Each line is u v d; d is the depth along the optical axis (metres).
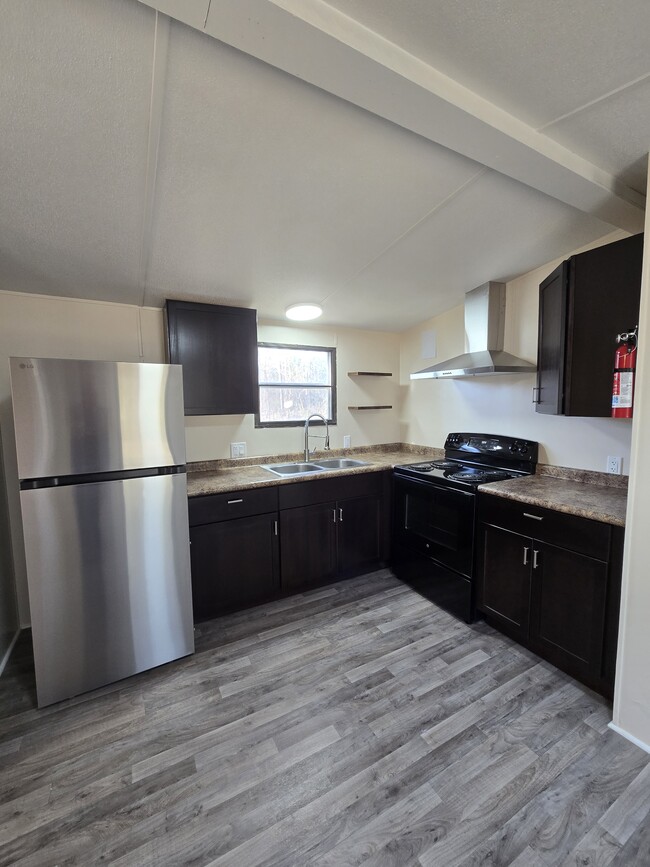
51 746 1.58
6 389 2.29
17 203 1.51
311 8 0.92
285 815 1.30
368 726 1.66
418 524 2.84
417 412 3.73
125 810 1.32
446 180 1.67
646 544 1.48
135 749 1.57
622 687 1.58
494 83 1.18
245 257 2.13
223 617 2.54
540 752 1.52
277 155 1.45
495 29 1.01
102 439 1.82
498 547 2.24
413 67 1.09
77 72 1.07
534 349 2.62
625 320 1.76
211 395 2.66
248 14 0.89
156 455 1.97
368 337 3.70
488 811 1.30
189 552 2.13
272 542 2.64
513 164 1.47
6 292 2.26
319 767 1.47
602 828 1.24
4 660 2.11
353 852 1.19
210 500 2.40
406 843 1.21
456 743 1.56
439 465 3.04
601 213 1.82
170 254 2.01
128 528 1.91
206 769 1.47
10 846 1.22
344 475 2.91
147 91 1.14
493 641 2.24
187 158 1.41
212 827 1.27
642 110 1.28
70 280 2.17
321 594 2.84
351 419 3.64
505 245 2.24
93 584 1.85
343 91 1.13
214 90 1.17
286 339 3.26
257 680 1.95
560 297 2.07
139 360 2.62
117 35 0.99
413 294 2.89
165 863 1.17
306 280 2.49
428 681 1.92
